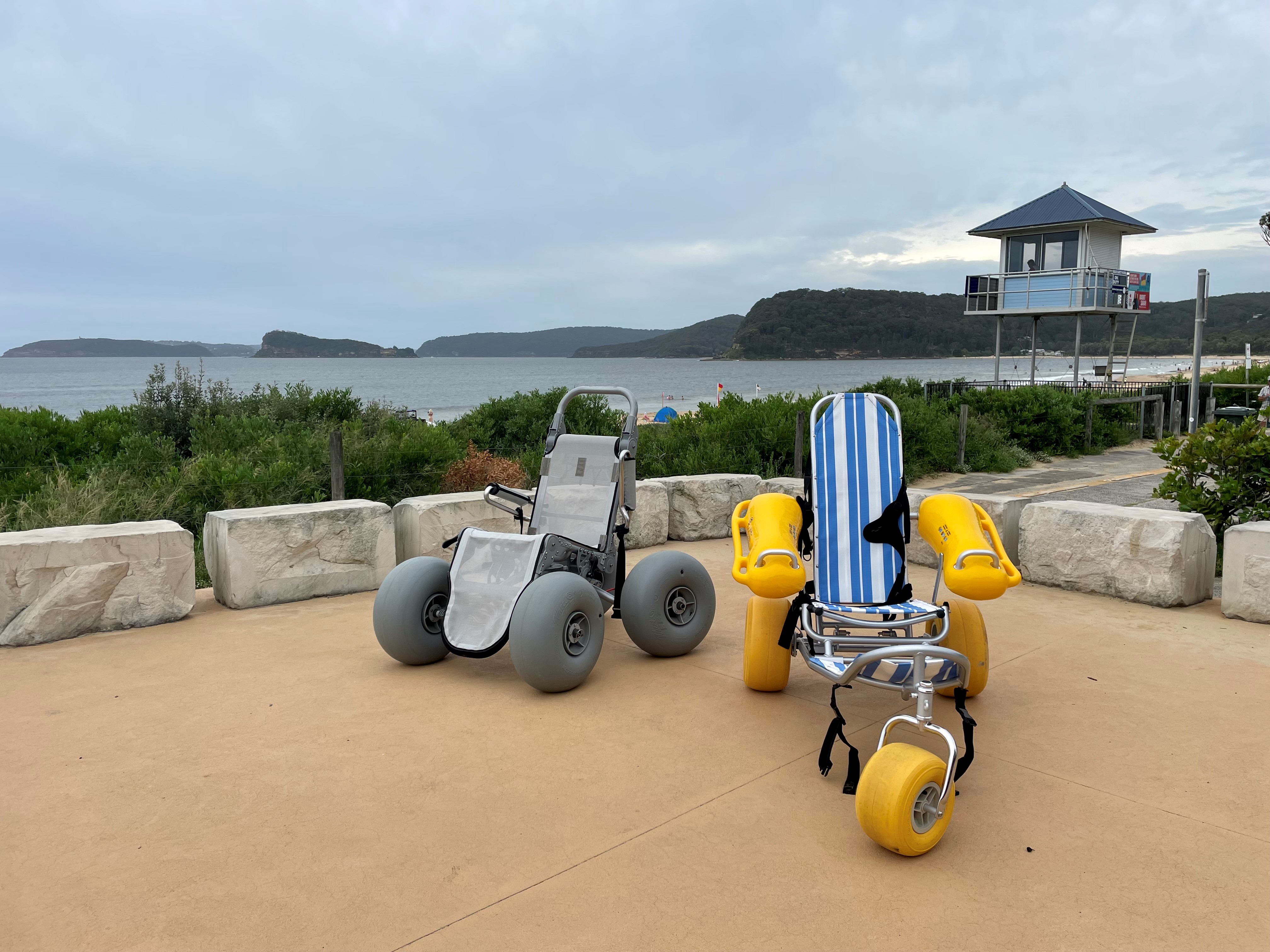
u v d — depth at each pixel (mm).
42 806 3463
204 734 4168
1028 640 5645
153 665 5176
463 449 12922
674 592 5328
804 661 5352
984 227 30625
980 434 18359
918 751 3102
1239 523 7727
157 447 12383
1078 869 2996
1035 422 20188
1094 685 4809
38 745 4039
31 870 3006
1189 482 8102
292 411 15078
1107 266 30484
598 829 3271
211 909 2771
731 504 9172
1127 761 3857
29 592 5562
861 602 4504
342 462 9562
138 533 5934
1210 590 6684
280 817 3369
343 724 4289
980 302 30734
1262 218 26250
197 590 7133
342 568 6891
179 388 15289
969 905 2785
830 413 4711
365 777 3711
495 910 2762
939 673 3674
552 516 5621
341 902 2811
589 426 15391
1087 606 6473
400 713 4430
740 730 4211
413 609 5016
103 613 5809
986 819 3352
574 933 2639
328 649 5516
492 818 3354
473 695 4688
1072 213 28844
